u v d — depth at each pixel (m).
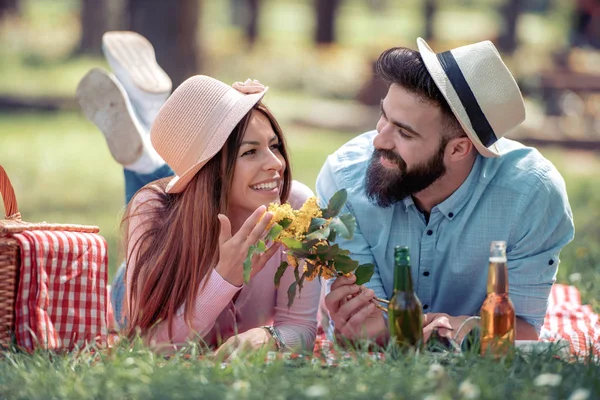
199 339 4.34
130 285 4.57
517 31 30.28
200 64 20.92
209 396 3.38
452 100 4.34
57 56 32.44
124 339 4.16
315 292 4.67
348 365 3.73
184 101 4.47
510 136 18.56
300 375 3.61
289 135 20.05
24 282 4.30
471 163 4.64
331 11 34.59
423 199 4.72
